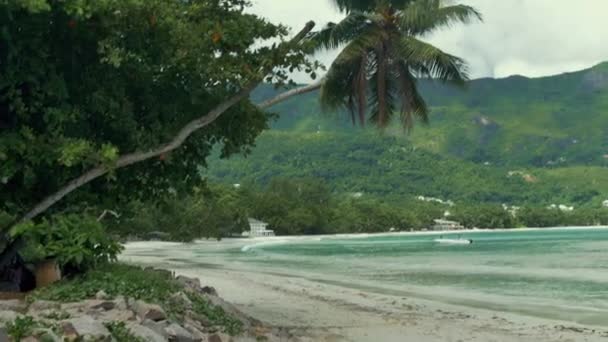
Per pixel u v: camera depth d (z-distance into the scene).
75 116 11.13
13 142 10.26
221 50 11.70
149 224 80.62
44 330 6.94
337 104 22.16
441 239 101.38
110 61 10.32
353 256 57.09
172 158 13.53
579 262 46.81
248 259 51.81
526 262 47.16
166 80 12.26
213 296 13.27
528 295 25.05
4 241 11.78
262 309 18.00
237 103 13.34
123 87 11.67
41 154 10.37
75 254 10.74
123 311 9.00
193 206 88.06
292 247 77.88
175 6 11.71
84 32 10.77
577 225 161.88
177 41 11.43
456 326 15.80
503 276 34.22
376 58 21.58
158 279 12.18
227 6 12.04
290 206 119.88
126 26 10.98
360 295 22.97
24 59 10.29
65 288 10.24
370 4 21.42
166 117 12.42
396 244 86.06
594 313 19.70
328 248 75.12
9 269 13.34
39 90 10.76
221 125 13.58
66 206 12.53
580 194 198.00
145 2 10.64
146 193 14.00
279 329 13.12
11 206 11.77
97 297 9.97
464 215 149.25
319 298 21.36
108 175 11.10
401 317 17.12
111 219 18.19
